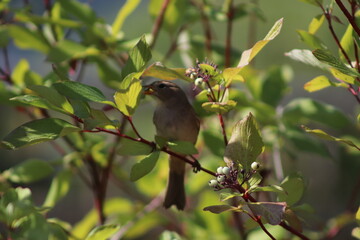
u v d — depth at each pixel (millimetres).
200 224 5078
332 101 5934
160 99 4992
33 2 5113
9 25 5035
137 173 4754
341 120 5035
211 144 4977
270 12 7082
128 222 5090
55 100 4738
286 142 5109
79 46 4980
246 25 7105
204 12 5070
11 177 5004
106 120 4742
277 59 6891
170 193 4996
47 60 4965
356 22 4750
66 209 6609
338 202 5645
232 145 4742
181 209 4992
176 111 4988
